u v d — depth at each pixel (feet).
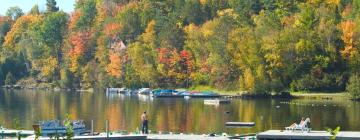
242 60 539.29
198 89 585.22
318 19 553.23
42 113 367.86
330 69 524.11
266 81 502.79
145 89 579.48
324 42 526.98
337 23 546.67
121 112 372.17
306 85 514.68
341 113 356.79
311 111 370.32
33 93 606.14
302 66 522.88
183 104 438.81
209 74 584.40
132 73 635.25
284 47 525.34
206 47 591.78
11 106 420.36
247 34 556.10
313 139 203.92
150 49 633.20
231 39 558.97
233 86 547.90
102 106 421.18
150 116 346.33
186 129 281.33
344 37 522.06
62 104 441.68
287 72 522.88
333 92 510.17
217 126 292.81
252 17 652.07
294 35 530.27
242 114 355.36
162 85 615.57
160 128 286.05
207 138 212.64
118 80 650.84
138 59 630.33
